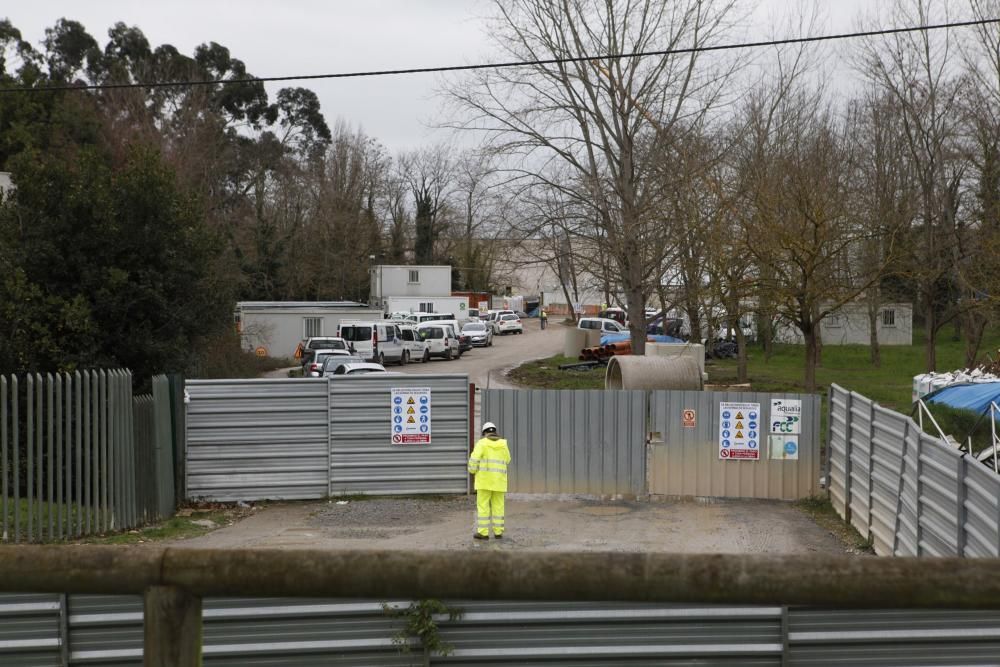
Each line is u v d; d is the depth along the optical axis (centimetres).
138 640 723
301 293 7612
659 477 1912
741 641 705
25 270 2034
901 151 3697
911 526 1243
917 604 193
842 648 687
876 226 2972
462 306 7656
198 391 1880
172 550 210
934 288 3431
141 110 6725
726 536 1570
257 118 8825
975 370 2450
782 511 1800
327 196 8106
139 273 2131
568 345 5350
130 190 2150
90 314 2022
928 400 1783
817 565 196
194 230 2300
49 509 1399
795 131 3631
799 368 5069
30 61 6438
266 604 725
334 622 729
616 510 1798
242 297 7150
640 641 723
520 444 1927
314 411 1917
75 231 2089
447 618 729
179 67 7681
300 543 1509
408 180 9900
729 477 1909
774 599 197
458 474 1948
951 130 3403
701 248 3102
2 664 714
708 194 3061
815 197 2486
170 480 1800
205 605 722
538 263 3697
